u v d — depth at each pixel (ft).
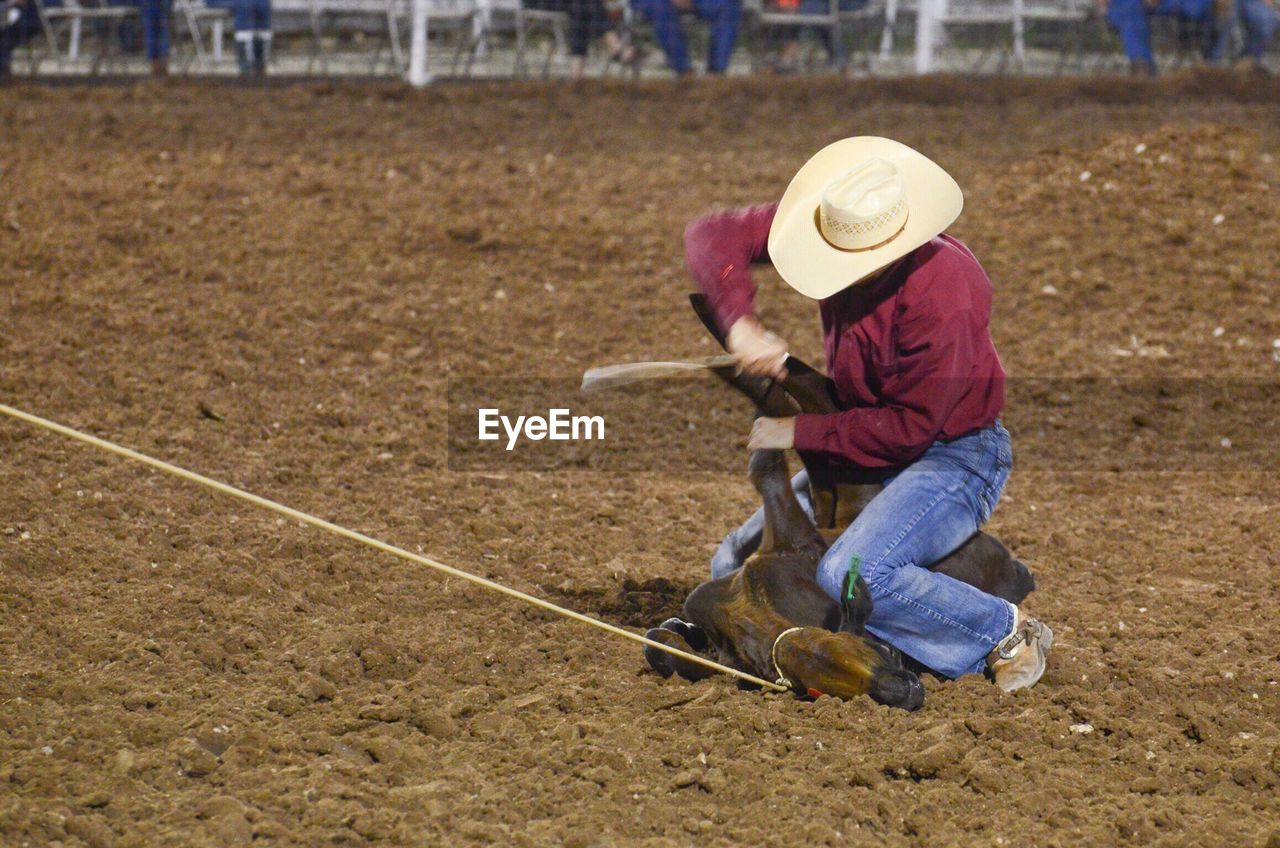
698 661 28.45
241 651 29.96
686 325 56.95
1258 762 26.03
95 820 22.77
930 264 26.43
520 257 62.95
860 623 27.30
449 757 25.76
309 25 114.93
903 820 24.12
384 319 55.06
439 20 109.50
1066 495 42.68
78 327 51.52
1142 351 54.70
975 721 27.09
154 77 100.68
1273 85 101.19
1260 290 59.82
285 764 25.26
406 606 32.71
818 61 114.93
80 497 37.55
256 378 48.65
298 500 39.17
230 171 72.79
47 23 100.12
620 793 24.61
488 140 82.94
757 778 25.16
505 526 38.45
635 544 37.73
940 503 27.78
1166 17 109.60
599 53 115.34
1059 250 64.13
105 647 29.25
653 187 73.92
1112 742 27.30
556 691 28.53
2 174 69.51
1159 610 33.91
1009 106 95.50
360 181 72.13
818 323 57.41
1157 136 73.26
